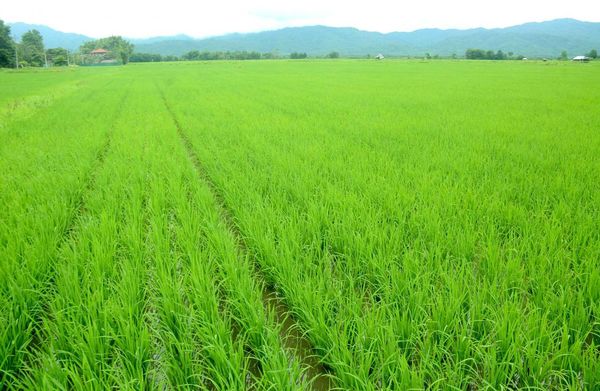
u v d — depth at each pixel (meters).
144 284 3.59
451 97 19.11
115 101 20.28
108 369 2.50
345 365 2.44
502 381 2.43
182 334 2.84
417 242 3.99
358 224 4.47
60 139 10.15
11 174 6.88
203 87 28.31
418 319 2.97
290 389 2.39
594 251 3.64
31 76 50.00
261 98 19.98
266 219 4.59
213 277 3.74
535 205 5.08
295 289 3.32
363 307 3.38
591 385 2.34
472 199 5.10
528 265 3.60
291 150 8.37
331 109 15.23
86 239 4.20
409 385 2.35
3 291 3.37
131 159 7.96
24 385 2.67
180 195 5.76
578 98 17.98
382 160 7.20
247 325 3.04
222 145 9.21
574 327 2.83
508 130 10.14
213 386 2.66
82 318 3.01
